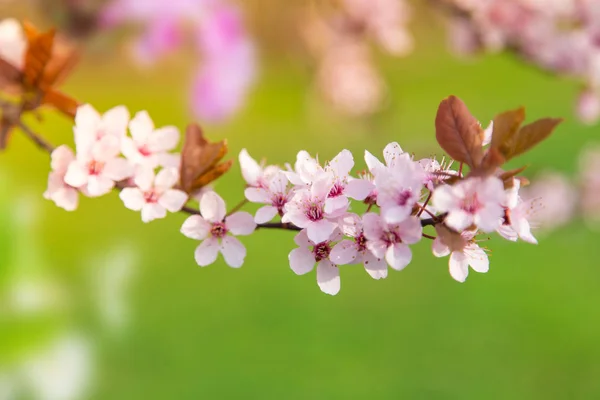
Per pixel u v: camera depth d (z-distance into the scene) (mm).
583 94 1285
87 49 1171
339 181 686
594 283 2236
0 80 724
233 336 1977
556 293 2209
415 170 671
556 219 1882
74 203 708
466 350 1994
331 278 691
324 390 1830
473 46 1314
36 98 728
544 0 1256
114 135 714
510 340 2033
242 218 697
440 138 674
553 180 1901
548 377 1911
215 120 1433
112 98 3031
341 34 1729
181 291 2135
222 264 2258
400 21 1642
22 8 1139
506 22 1271
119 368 1746
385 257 674
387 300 2174
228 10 1358
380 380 1858
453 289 2242
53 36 717
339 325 2066
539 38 1262
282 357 1926
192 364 1854
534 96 3502
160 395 1730
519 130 672
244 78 1419
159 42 1220
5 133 727
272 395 1789
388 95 2383
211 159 710
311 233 680
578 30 1265
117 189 717
